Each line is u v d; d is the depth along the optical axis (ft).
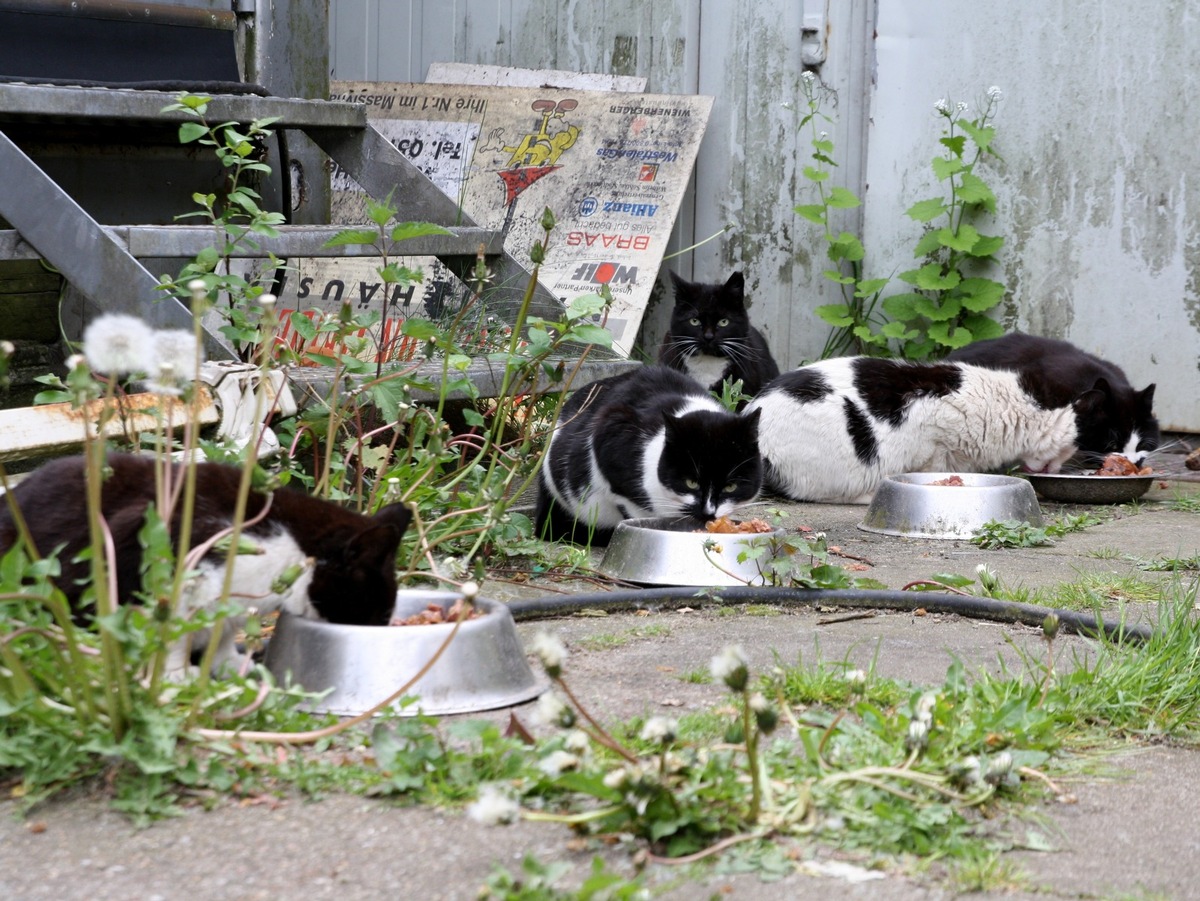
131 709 6.75
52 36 16.83
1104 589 12.39
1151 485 19.83
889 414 18.56
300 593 8.73
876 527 15.98
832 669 9.18
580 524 15.49
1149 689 8.70
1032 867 6.23
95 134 17.46
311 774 6.93
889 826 6.41
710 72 25.73
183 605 7.79
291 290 24.45
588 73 27.02
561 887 5.79
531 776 6.78
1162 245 22.16
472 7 28.37
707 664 9.52
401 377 11.89
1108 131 22.31
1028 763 7.29
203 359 12.45
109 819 6.42
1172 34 21.58
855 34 24.35
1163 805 7.11
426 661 8.13
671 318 24.64
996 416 18.90
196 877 5.86
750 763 6.28
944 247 23.85
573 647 10.00
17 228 13.05
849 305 24.63
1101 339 22.88
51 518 8.24
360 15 29.81
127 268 12.82
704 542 11.95
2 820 6.38
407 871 5.96
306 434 12.34
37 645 7.10
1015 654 10.04
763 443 18.75
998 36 22.98
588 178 25.81
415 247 16.42
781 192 25.30
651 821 6.22
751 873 6.04
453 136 27.27
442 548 12.38
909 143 23.94
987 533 15.01
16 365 17.62
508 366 12.10
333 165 26.43
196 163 18.60
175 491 7.36
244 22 19.06
